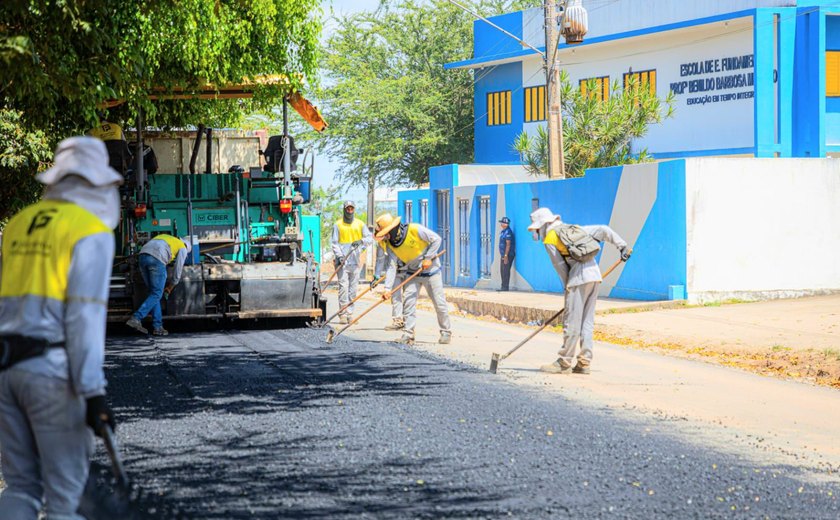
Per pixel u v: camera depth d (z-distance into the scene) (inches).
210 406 370.9
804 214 777.6
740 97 1179.3
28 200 727.7
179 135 758.5
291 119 1674.5
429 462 283.9
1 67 328.8
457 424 337.7
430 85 1779.0
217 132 768.3
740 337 585.6
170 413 357.7
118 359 501.0
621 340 616.7
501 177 1206.3
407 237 563.5
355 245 741.3
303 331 637.3
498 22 1545.3
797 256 776.9
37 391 172.1
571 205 920.9
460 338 611.2
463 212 1156.5
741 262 766.5
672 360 526.3
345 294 742.5
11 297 175.3
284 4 682.2
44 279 173.2
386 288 571.8
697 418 360.8
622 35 1290.6
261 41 685.3
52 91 411.8
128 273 628.4
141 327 604.4
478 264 1120.8
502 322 792.9
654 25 1288.1
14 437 178.1
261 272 633.6
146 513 228.7
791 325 624.7
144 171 669.9
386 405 372.5
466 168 1195.3
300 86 700.0
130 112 704.4
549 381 439.5
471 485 259.4
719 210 761.0
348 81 1745.8
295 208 696.4
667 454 299.4
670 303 745.6
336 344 563.2
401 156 1728.6
